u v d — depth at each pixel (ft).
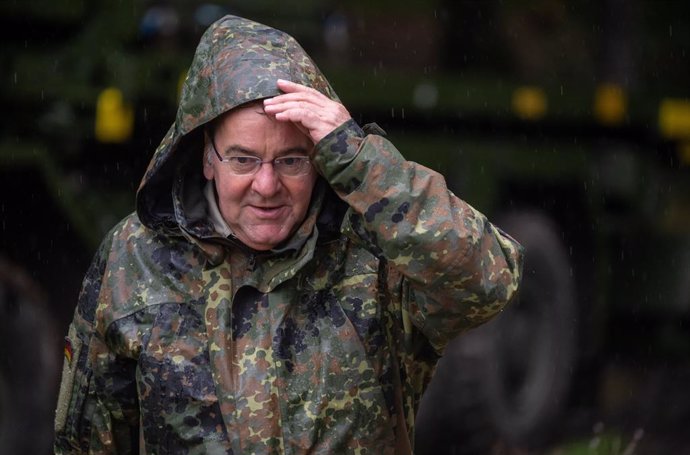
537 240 66.08
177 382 24.39
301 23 59.62
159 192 25.86
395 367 25.13
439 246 23.27
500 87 65.26
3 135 49.01
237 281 24.99
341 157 23.53
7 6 49.37
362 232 23.91
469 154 63.77
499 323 61.52
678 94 82.48
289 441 24.09
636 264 75.66
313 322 24.81
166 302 24.89
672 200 76.74
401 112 60.03
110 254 25.75
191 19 54.95
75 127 50.06
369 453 24.67
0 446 48.14
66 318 50.85
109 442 26.43
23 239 50.06
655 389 73.72
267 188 24.06
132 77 50.44
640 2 84.58
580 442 58.75
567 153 70.08
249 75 23.93
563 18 77.66
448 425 58.54
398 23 65.51
